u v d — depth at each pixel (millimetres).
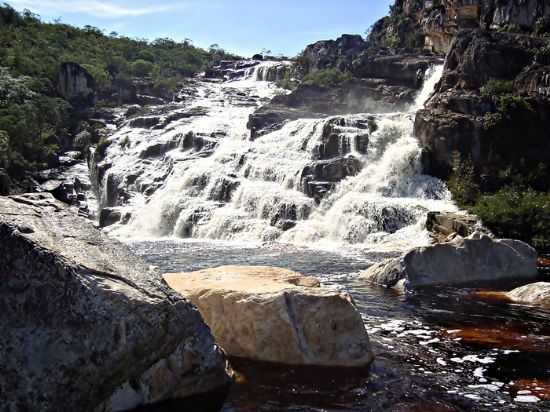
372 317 11523
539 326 10875
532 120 28312
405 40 60000
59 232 6613
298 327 8430
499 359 9016
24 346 5641
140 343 6191
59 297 5887
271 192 28516
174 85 66750
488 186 27469
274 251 21891
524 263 15672
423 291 13828
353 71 50656
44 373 5617
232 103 58281
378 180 28672
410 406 7293
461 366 8688
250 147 33875
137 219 31031
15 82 47844
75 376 5758
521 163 27953
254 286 9047
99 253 6660
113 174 36000
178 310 6707
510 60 32938
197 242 25297
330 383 7891
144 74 75500
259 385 7699
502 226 23500
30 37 71125
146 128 43094
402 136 31125
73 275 6004
